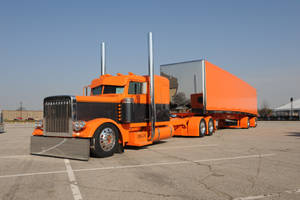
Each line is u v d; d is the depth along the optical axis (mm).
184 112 13570
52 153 7305
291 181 4648
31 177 4973
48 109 7578
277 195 3871
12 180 4758
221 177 4930
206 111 13086
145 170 5539
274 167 5805
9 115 63250
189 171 5430
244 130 18844
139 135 8609
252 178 4852
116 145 7586
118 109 8344
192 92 13312
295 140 11641
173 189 4176
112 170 5555
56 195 3891
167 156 7359
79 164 6250
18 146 10055
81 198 3748
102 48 11164
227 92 16406
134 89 8844
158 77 10062
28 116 66875
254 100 23875
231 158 6973
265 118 51844
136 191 4070
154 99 9203
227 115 17656
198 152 8086
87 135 6738
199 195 3873
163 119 10312
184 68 13641
